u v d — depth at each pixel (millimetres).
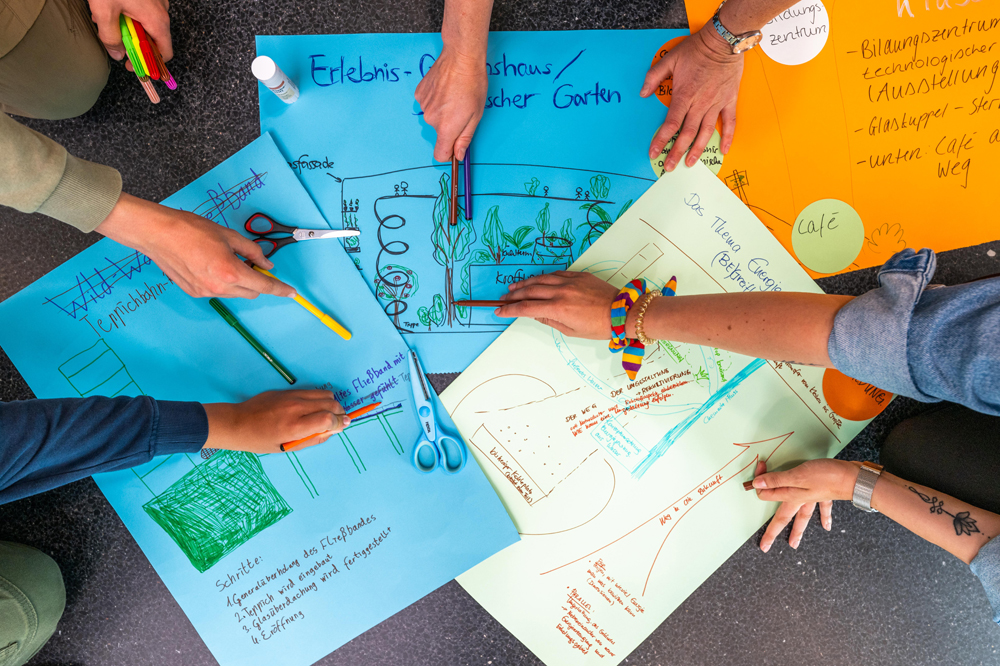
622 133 792
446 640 785
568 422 786
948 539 674
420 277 784
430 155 784
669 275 792
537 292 736
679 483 789
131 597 781
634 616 785
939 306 462
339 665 782
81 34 672
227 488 776
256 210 775
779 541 796
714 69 747
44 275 767
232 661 774
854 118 798
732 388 792
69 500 775
